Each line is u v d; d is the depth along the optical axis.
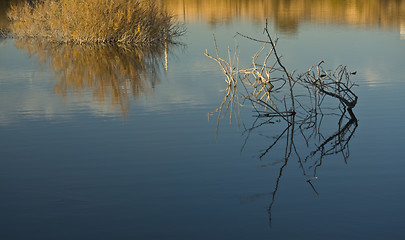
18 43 23.23
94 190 6.12
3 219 5.40
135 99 11.36
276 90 12.12
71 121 9.45
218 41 22.23
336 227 5.08
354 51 18.36
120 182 6.36
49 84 13.41
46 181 6.45
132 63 17.14
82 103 11.00
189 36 24.62
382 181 6.26
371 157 7.19
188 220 5.30
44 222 5.31
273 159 7.20
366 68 14.79
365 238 4.86
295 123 9.21
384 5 39.31
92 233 5.06
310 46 19.88
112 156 7.39
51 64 17.06
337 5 40.72
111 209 5.59
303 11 36.59
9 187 6.28
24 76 14.74
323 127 8.89
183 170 6.76
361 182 6.24
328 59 16.55
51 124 9.26
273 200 5.75
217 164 6.99
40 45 22.48
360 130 8.62
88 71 15.59
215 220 5.29
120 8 23.53
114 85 13.16
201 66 16.05
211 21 31.17
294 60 16.44
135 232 5.06
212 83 13.15
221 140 8.15
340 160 7.10
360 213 5.37
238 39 22.58
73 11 23.22
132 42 23.03
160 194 5.97
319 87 10.74
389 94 11.30
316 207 5.54
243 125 9.09
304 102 10.89
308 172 6.64
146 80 13.84
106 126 9.06
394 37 22.36
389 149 7.53
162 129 8.82
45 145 7.98
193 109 10.33
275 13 35.38
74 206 5.68
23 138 8.39
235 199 5.80
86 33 22.88
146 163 7.05
